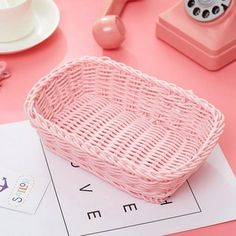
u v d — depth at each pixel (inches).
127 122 33.9
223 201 30.3
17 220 29.2
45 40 39.4
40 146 32.8
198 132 32.4
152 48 39.3
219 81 37.1
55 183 30.9
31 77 37.1
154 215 29.5
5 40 38.4
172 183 28.5
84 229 28.8
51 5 41.2
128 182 29.4
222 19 37.4
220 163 32.1
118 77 34.5
